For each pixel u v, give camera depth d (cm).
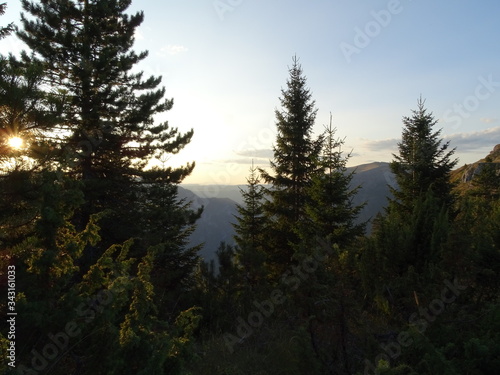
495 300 532
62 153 514
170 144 1480
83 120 1147
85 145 1135
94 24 1248
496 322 448
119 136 1302
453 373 361
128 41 1406
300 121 1716
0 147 441
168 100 1505
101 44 1316
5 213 424
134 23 1430
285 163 1728
